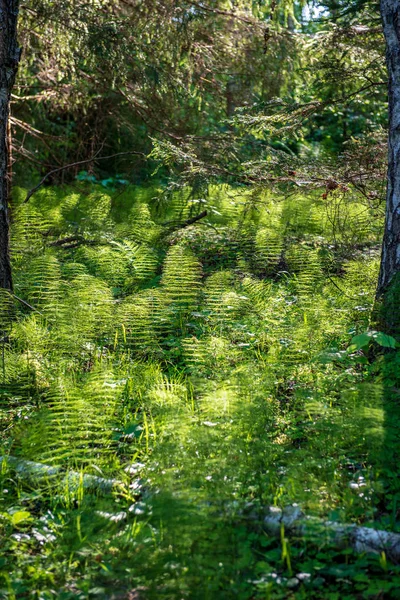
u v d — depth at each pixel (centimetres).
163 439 349
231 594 258
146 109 1175
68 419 367
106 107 1308
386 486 332
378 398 365
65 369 483
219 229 872
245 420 354
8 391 462
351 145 749
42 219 954
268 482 326
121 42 961
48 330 549
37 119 1359
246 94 1153
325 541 287
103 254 726
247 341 530
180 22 1000
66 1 938
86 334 530
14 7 546
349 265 676
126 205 1105
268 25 1093
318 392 409
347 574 271
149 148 1291
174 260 631
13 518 316
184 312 596
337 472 338
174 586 258
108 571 277
